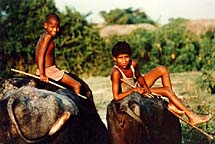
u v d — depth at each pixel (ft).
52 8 73.92
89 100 22.39
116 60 21.77
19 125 19.16
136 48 77.15
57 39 73.61
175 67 74.28
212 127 32.99
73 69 74.69
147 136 20.92
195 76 65.31
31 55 71.67
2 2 71.97
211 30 84.94
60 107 19.80
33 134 19.33
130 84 21.81
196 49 75.05
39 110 19.45
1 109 19.47
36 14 72.69
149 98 21.65
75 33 74.74
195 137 31.89
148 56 76.89
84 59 74.79
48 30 21.52
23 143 19.25
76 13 75.36
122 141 21.11
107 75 75.00
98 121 22.43
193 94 51.13
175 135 22.29
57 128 19.54
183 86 57.62
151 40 77.36
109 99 54.70
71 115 19.90
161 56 75.82
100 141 22.03
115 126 21.24
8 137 19.30
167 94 22.13
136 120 20.66
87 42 75.00
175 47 75.61
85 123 21.25
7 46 70.90
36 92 19.81
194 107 38.91
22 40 71.56
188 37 76.33
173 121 22.20
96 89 62.18
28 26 71.82
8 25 71.51
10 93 20.08
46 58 21.71
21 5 72.38
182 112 22.03
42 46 21.47
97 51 75.36
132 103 20.83
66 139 19.94
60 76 21.80
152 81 22.29
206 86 53.47
